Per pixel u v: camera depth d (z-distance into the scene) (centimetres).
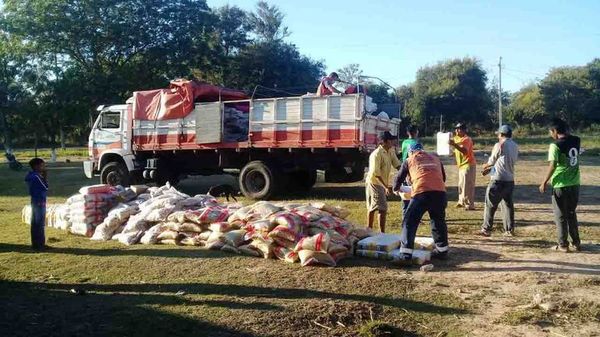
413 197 736
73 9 3688
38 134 4131
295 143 1323
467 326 513
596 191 1543
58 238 962
